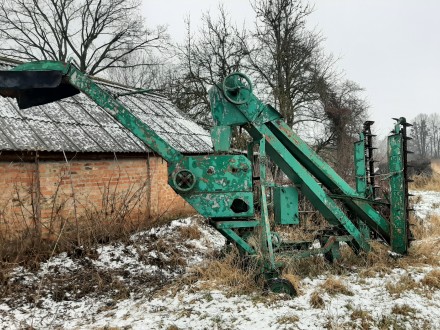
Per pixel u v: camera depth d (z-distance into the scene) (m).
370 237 6.08
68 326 4.04
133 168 8.58
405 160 5.40
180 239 7.33
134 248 6.68
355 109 21.48
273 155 5.20
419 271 4.92
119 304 4.59
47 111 7.81
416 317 3.75
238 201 4.85
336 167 15.83
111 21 26.44
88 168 7.53
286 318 3.75
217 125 4.86
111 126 8.72
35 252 6.01
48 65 4.28
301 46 18.86
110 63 26.62
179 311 4.10
